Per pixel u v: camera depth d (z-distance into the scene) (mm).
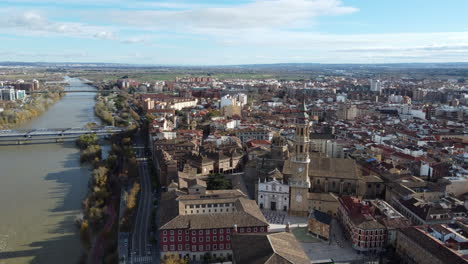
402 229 196375
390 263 194375
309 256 199625
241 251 162875
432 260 171000
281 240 167500
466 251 175125
